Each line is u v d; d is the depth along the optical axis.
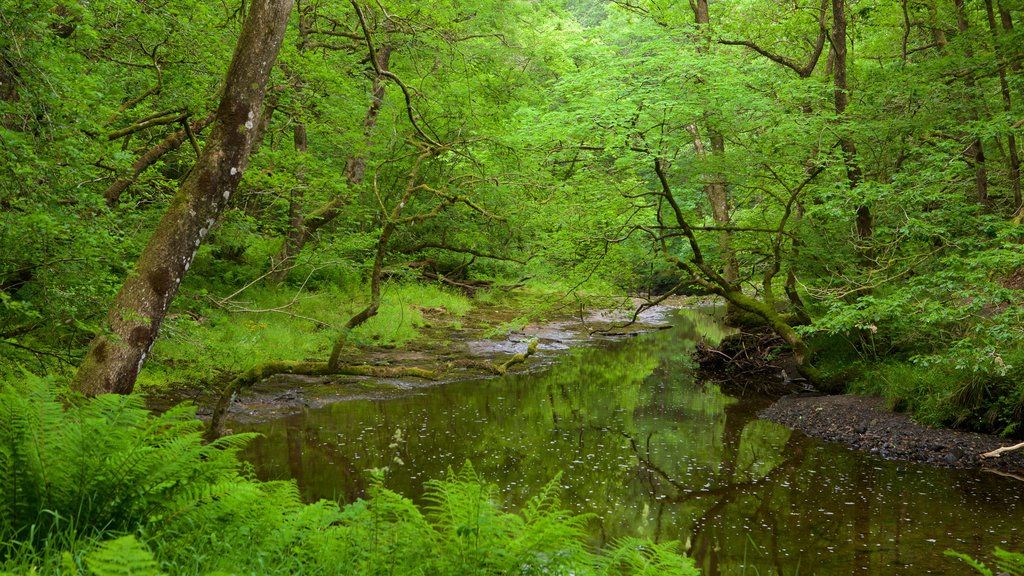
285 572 3.08
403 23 12.77
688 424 12.52
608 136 12.90
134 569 2.22
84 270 6.09
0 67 5.73
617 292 15.75
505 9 19.62
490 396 14.18
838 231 14.61
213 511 3.28
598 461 10.12
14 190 5.56
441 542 3.48
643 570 3.42
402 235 20.91
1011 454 10.16
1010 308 9.28
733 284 15.62
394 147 17.20
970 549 7.15
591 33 17.52
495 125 15.50
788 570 6.60
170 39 9.62
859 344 14.80
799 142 13.83
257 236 16.09
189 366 12.38
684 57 13.26
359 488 8.27
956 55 13.59
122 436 3.34
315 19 14.84
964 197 12.73
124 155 6.43
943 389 11.61
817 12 17.69
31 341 7.38
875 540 7.36
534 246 15.75
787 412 13.14
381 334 17.83
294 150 15.50
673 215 16.36
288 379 13.80
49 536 2.84
